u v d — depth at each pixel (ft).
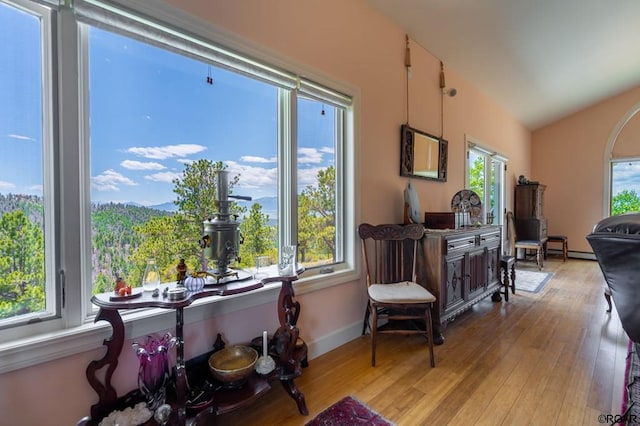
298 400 5.02
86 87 4.14
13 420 3.53
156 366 4.26
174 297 3.80
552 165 21.12
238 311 5.60
